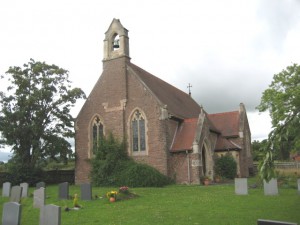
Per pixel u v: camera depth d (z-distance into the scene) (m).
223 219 12.35
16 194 18.62
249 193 19.45
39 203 16.70
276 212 13.47
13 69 31.56
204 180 27.00
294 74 20.59
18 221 10.40
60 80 33.47
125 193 19.16
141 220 12.66
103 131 31.20
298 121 8.07
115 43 32.25
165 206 15.73
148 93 29.39
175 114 29.94
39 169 32.25
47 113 32.72
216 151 34.69
